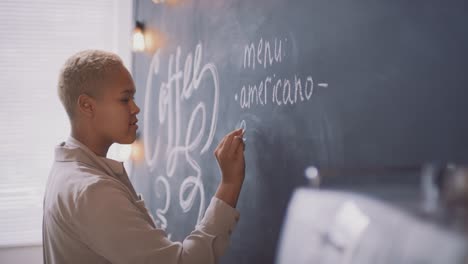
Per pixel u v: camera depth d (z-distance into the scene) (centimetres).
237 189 161
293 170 154
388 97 117
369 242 68
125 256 139
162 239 142
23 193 358
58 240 153
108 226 139
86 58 162
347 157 131
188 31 237
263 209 171
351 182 78
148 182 284
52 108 365
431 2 105
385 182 76
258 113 175
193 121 229
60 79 165
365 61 124
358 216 71
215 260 150
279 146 162
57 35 367
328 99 138
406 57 111
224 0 202
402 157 112
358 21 127
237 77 190
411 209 66
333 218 75
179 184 243
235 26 192
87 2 372
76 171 152
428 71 105
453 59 99
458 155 97
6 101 356
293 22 155
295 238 80
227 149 162
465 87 96
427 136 105
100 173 155
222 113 202
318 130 143
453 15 99
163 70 268
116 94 162
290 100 156
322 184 82
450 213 64
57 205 151
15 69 358
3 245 349
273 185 165
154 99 279
